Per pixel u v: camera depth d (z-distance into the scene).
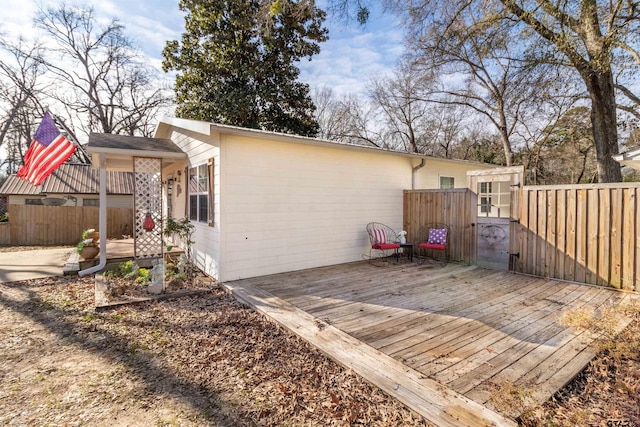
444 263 7.02
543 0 5.52
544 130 12.83
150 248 6.69
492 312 3.86
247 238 5.55
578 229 5.31
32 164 6.55
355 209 7.21
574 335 3.16
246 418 2.06
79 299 4.52
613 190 4.94
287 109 14.59
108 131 17.92
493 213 6.48
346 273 6.02
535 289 4.92
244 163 5.48
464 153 17.30
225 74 13.38
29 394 2.32
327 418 2.05
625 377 2.42
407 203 8.20
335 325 3.43
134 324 3.62
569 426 1.88
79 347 3.07
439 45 7.98
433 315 3.75
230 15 12.70
